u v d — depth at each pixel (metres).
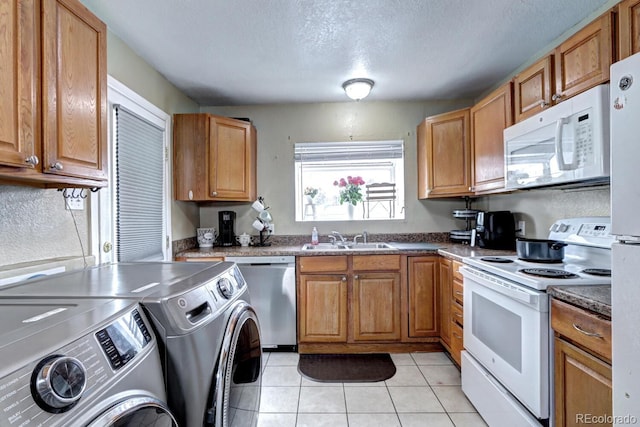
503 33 1.94
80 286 0.96
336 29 1.88
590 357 1.08
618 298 0.80
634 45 1.21
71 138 1.16
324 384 2.09
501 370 1.53
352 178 3.21
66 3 1.13
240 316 1.15
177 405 0.83
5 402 0.45
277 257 2.55
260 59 2.22
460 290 2.14
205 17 1.74
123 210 1.91
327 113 3.16
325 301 2.55
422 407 1.83
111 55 1.84
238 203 3.16
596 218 1.70
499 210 2.76
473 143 2.50
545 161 1.64
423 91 2.88
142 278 1.08
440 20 1.80
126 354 0.68
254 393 1.35
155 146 2.32
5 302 0.80
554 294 1.23
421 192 3.00
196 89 2.73
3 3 0.90
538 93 1.78
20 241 1.27
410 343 2.58
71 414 0.53
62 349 0.56
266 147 3.17
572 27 1.88
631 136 0.77
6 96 0.91
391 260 2.56
